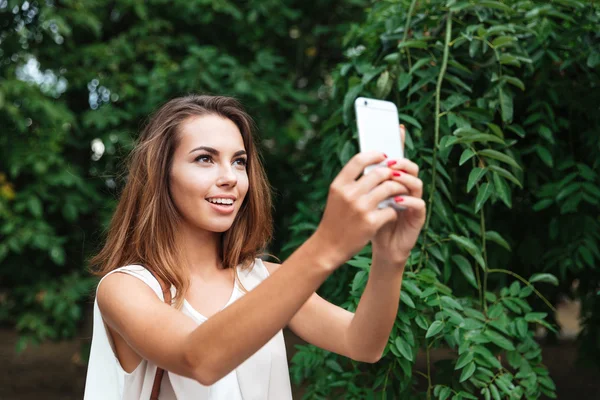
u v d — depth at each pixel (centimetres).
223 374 102
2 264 445
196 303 145
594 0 235
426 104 226
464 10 231
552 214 254
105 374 137
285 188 449
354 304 198
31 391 502
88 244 462
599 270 278
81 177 457
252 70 439
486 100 224
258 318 96
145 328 116
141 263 145
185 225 149
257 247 162
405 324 191
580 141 254
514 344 224
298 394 416
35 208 407
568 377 489
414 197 101
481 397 212
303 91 494
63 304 419
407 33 235
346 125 238
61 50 456
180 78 426
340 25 464
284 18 484
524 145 254
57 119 433
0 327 781
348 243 94
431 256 215
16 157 415
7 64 439
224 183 142
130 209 153
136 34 469
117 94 451
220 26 497
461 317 192
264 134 433
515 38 216
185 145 144
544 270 254
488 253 249
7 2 414
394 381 215
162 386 138
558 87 244
